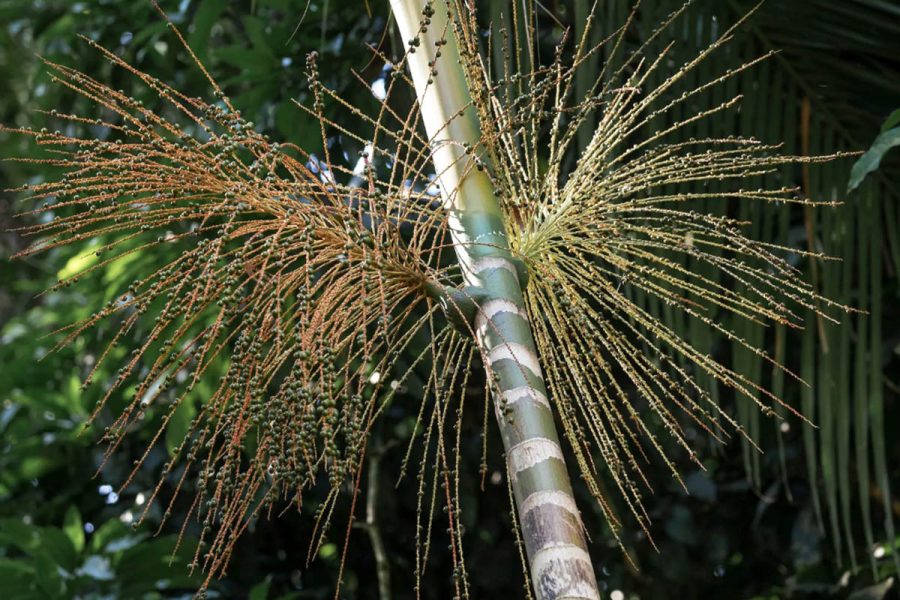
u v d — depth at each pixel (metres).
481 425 4.43
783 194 3.15
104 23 4.72
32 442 4.71
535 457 1.76
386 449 4.13
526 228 2.12
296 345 1.81
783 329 3.17
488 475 4.52
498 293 1.97
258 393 1.76
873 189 3.17
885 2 2.98
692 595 4.56
